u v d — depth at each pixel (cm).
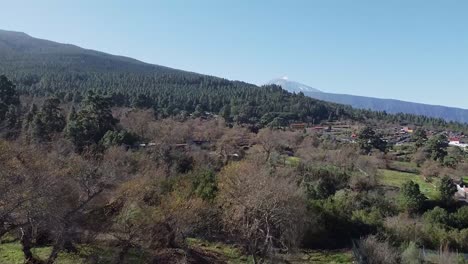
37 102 9175
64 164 3881
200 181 4472
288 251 4091
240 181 4178
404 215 5556
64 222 2811
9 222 2706
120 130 7269
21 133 6094
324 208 4925
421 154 10369
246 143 9481
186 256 3425
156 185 4141
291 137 10125
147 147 6462
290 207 4159
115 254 3189
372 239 4116
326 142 10712
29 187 2556
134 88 15612
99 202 3594
